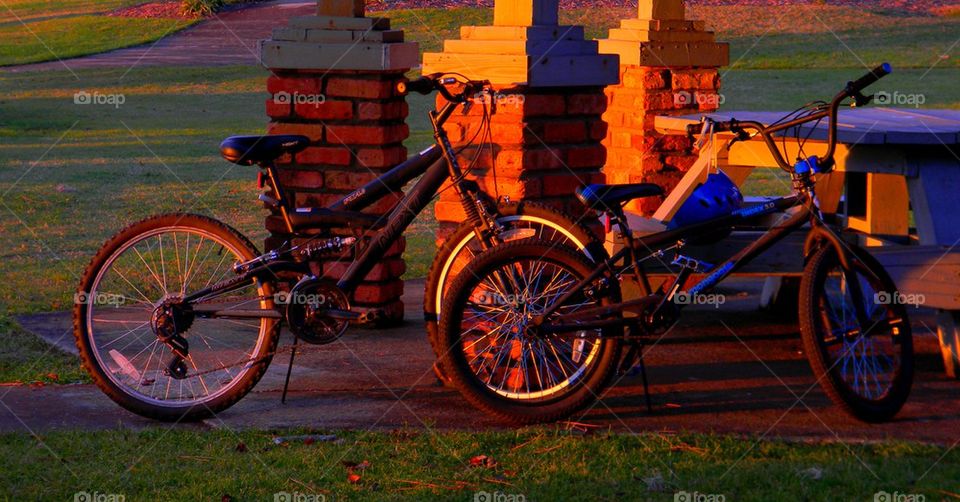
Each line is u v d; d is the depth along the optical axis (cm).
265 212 1030
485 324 441
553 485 362
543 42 529
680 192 516
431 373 499
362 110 580
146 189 1155
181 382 475
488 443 406
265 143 452
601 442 404
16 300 650
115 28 3616
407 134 605
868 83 423
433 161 460
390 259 592
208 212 1021
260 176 462
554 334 427
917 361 518
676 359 523
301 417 435
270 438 411
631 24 736
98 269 438
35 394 467
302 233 464
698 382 484
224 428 422
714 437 407
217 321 581
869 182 584
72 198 1081
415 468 379
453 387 477
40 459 387
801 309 421
